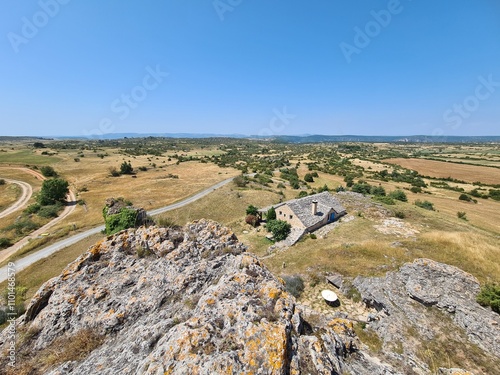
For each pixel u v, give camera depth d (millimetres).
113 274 12375
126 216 30984
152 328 8750
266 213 48562
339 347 9492
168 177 116625
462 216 55750
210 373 6340
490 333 13953
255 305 8859
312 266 24062
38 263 38000
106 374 7375
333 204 49344
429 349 13688
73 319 10344
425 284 17719
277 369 6535
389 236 36312
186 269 12180
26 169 119500
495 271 19781
